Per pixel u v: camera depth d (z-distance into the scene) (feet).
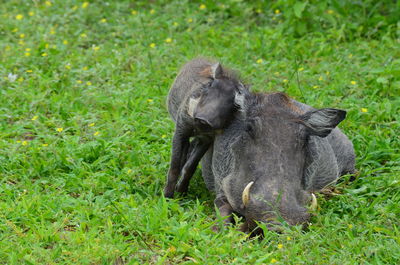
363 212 38.88
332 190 42.63
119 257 33.50
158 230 36.11
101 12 74.13
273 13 72.33
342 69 59.72
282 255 32.99
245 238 34.81
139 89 55.77
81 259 32.63
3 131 49.67
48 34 66.23
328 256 33.45
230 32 68.03
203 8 72.59
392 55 61.31
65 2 74.95
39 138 48.98
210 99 38.75
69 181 42.22
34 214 38.04
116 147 46.88
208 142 42.16
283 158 35.88
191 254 33.81
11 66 60.03
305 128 36.88
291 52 63.46
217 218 37.88
